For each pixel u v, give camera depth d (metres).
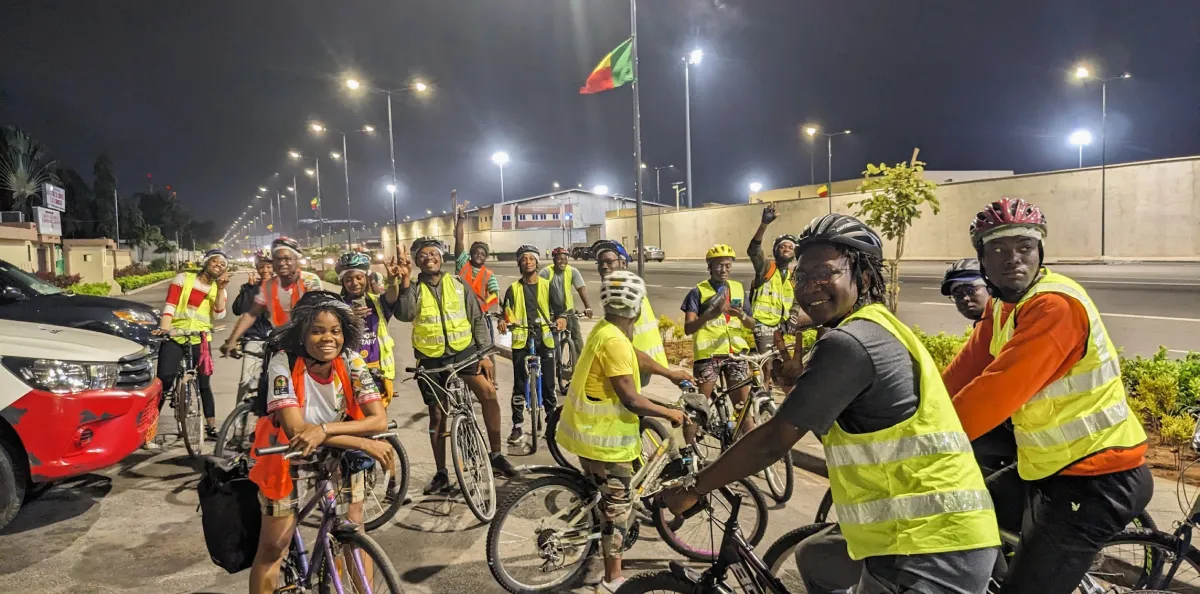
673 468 3.71
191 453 6.20
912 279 23.52
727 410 5.16
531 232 75.12
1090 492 2.35
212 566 4.14
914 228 36.91
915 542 1.89
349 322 3.01
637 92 13.16
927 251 36.34
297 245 5.76
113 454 4.80
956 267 3.72
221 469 3.04
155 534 4.59
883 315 1.99
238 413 5.15
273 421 3.04
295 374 2.97
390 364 5.64
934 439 1.92
